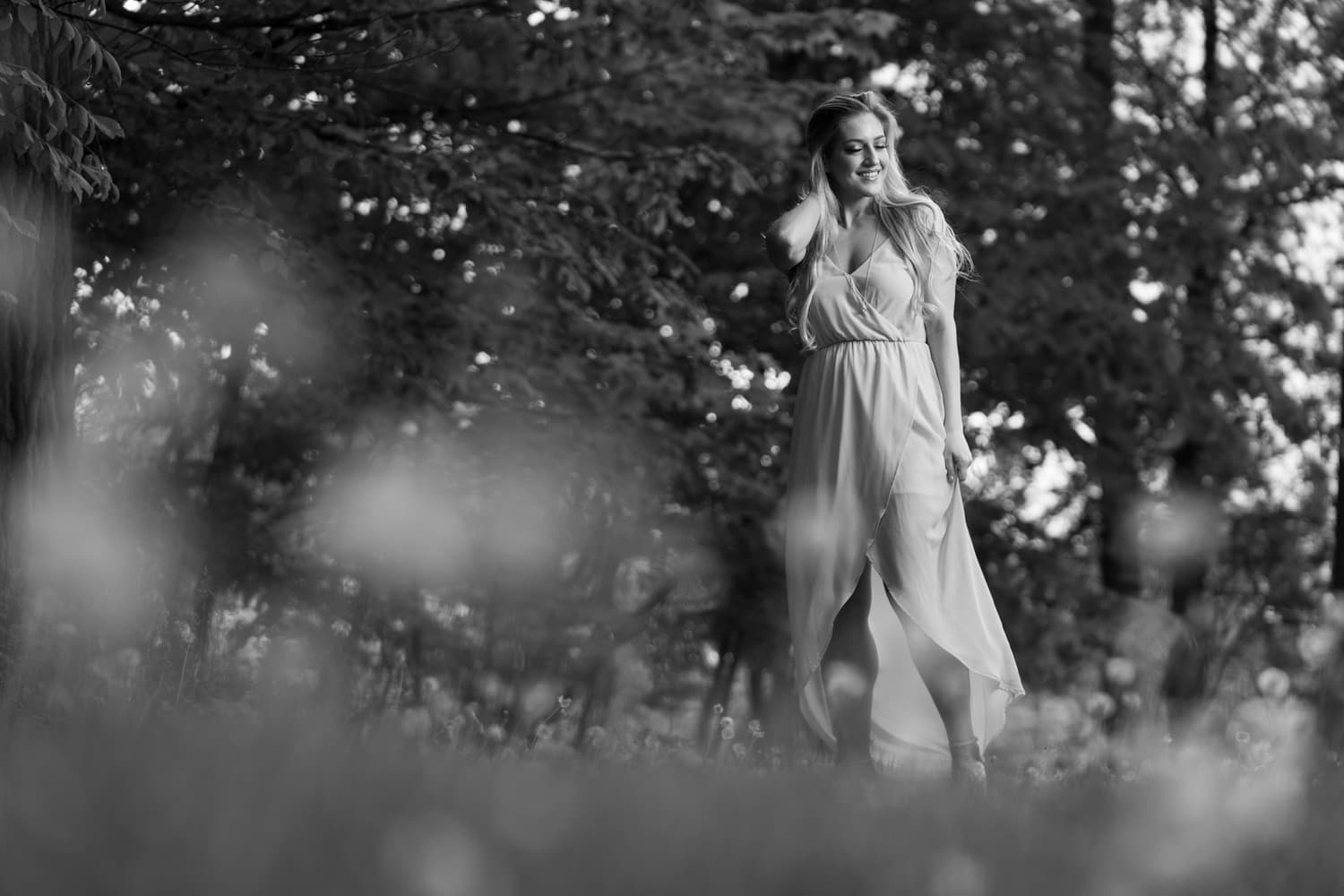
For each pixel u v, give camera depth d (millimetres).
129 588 6387
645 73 11961
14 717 3281
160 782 1794
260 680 5133
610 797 2029
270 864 1327
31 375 6578
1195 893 1800
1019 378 15414
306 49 8570
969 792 3000
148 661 5074
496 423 11867
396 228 11453
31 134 6160
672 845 1597
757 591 14328
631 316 13164
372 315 10680
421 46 8578
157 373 10727
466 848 1393
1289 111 16312
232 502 11500
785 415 13344
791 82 13148
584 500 12164
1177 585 17641
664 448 12469
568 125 11906
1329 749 4387
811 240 5035
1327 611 5262
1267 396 15672
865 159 5027
